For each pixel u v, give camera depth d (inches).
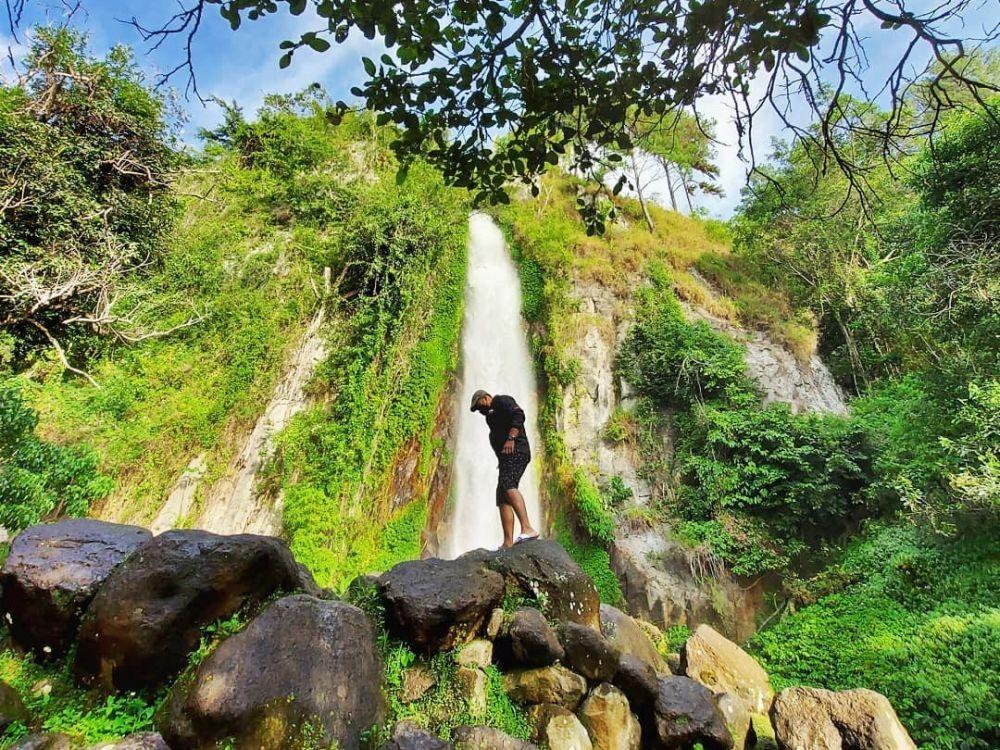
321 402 482.3
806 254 676.7
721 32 97.0
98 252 328.2
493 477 506.0
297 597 106.7
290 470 436.1
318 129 783.1
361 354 494.6
